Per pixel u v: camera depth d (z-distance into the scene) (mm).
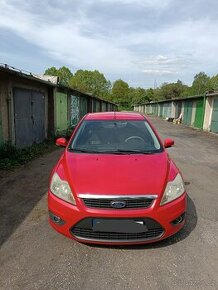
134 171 3326
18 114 9383
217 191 5656
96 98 27562
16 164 7449
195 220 4152
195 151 10938
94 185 3076
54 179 3424
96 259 3084
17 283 2691
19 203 4711
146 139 4363
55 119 13391
